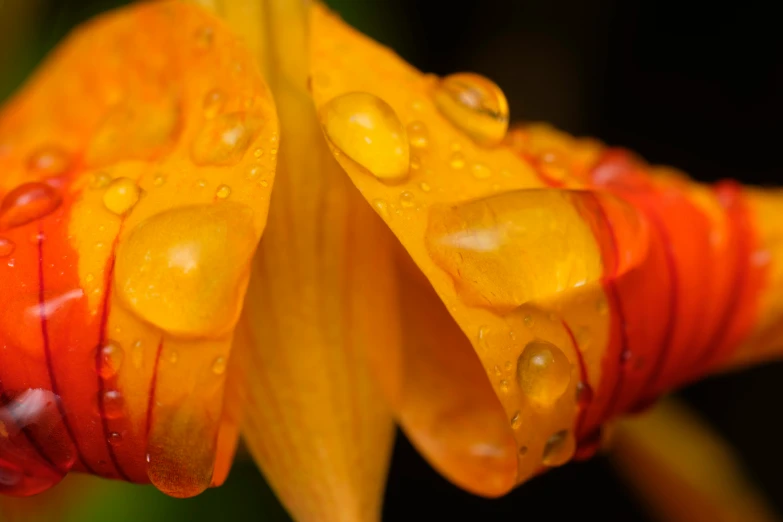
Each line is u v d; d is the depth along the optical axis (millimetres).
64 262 76
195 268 74
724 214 84
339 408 82
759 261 84
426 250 75
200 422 75
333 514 81
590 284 78
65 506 103
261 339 82
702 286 82
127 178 77
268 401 82
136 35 85
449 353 82
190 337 74
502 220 76
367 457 82
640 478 109
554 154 84
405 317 83
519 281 76
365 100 77
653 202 83
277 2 85
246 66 79
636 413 84
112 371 75
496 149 80
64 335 75
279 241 82
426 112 79
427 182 77
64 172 81
